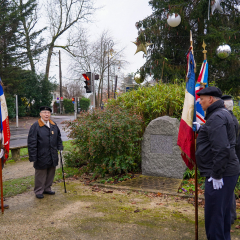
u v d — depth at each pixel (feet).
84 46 96.43
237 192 14.57
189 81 10.22
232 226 11.00
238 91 32.48
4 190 16.01
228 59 28.81
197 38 32.35
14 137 44.91
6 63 77.36
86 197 14.74
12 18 75.20
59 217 11.91
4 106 12.98
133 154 20.02
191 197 14.38
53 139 15.05
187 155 9.80
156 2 33.12
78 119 19.76
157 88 23.52
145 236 10.05
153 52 33.19
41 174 14.80
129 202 13.87
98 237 10.01
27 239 9.89
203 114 12.50
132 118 18.54
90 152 17.57
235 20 32.27
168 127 17.84
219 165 7.64
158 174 18.35
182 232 10.36
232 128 8.19
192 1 32.22
